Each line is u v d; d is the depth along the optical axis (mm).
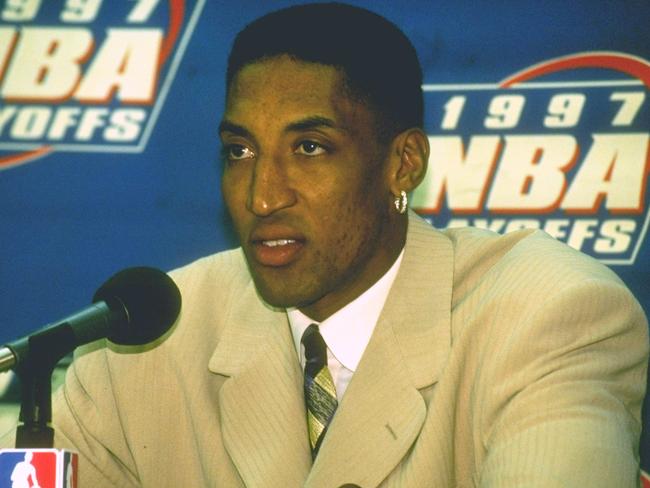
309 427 8102
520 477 6629
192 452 8602
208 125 12672
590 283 7531
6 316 12547
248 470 8016
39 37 12742
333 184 7484
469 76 12391
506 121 12328
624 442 6789
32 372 6289
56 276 12586
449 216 12312
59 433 8875
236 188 7566
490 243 8391
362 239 7727
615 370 7379
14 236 12633
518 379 7219
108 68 12734
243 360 8445
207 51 12719
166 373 8750
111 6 12750
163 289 7137
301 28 7598
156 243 12609
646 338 7703
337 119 7480
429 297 8078
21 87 12711
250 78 7516
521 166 12281
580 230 12180
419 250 8258
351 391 7832
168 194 12648
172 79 12711
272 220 7473
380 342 7934
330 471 7645
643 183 12148
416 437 7668
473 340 7750
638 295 12062
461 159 12336
